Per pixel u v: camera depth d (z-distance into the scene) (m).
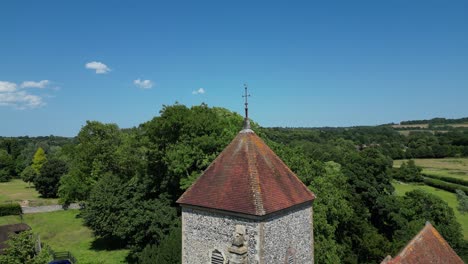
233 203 16.17
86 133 69.25
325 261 31.75
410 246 20.55
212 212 16.94
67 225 64.81
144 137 44.59
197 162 39.00
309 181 35.28
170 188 44.16
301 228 18.23
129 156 58.16
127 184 50.06
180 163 38.59
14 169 130.88
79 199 69.62
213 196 17.09
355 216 46.22
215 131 41.44
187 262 18.00
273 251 16.03
